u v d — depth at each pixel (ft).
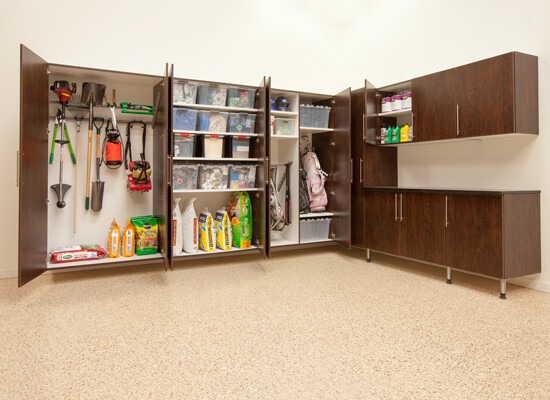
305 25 15.60
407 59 13.47
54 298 8.93
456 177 11.73
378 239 12.34
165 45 12.82
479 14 11.02
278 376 5.32
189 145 11.57
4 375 5.33
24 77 8.62
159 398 4.76
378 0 14.67
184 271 11.67
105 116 11.96
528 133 9.27
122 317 7.68
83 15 11.66
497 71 9.28
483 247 9.21
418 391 4.91
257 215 12.40
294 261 13.05
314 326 7.18
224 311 8.03
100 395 4.83
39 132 9.50
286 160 13.83
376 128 13.00
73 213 11.59
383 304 8.45
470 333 6.82
